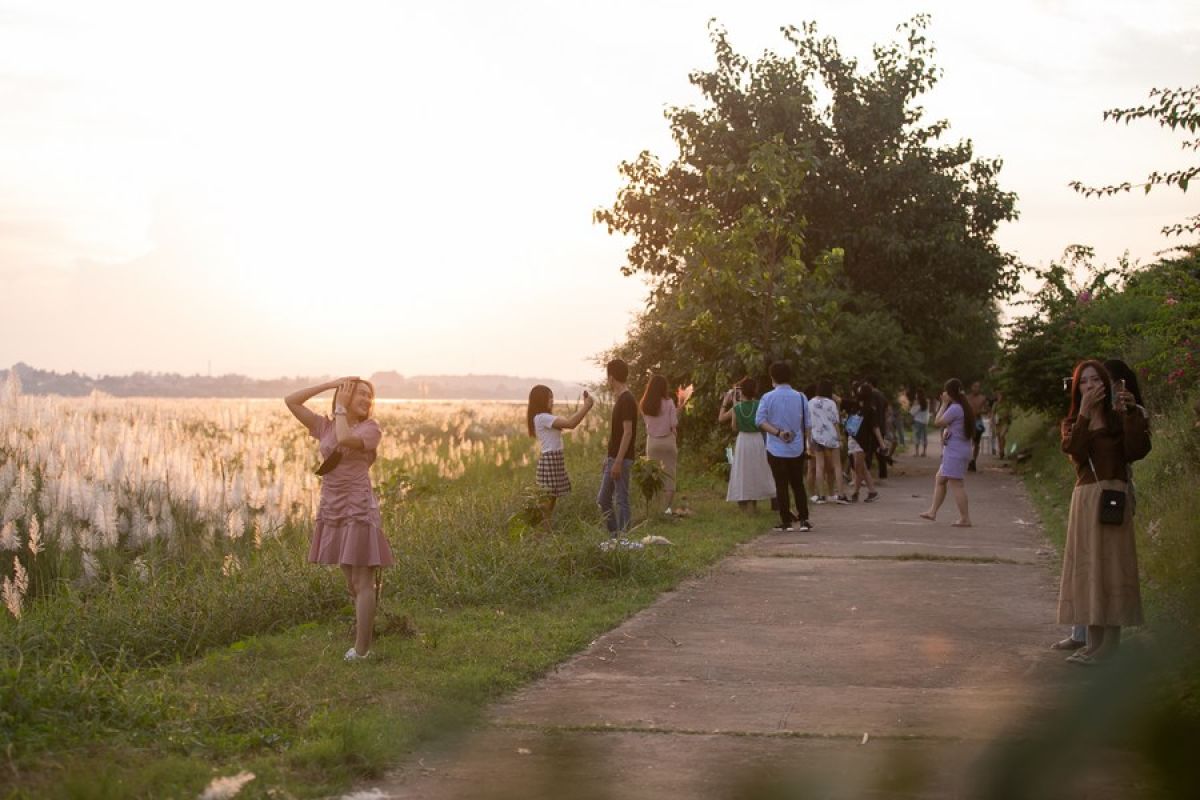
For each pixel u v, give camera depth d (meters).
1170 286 14.22
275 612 8.98
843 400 21.55
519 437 30.08
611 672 7.35
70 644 7.90
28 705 5.56
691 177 30.81
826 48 31.84
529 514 12.77
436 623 8.72
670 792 4.95
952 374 45.25
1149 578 9.73
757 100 30.78
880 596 10.07
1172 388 17.53
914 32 32.06
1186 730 5.52
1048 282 24.95
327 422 7.68
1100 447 7.40
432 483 18.86
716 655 7.83
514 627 8.65
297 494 13.73
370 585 7.67
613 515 13.83
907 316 32.06
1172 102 10.45
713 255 22.03
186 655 8.15
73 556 11.25
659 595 10.27
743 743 5.71
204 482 13.31
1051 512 16.23
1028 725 5.92
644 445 23.45
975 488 21.16
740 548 13.17
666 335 23.50
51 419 16.31
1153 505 11.96
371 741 5.47
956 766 5.25
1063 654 7.77
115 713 5.78
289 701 6.30
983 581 10.80
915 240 30.73
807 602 9.83
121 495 12.62
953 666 7.46
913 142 32.34
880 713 6.26
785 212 26.36
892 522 15.73
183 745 5.46
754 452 16.31
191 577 10.59
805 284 23.06
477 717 6.21
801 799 4.83
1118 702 6.07
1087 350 22.88
